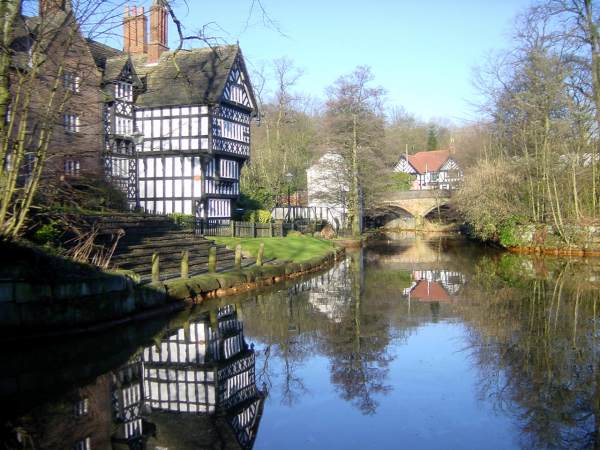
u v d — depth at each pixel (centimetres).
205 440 601
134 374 841
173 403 721
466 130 5388
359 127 3753
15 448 570
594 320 1217
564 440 595
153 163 2781
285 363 912
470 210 3562
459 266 2414
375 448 584
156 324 1170
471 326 1179
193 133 2697
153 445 580
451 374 842
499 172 3328
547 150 2917
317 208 4444
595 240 2822
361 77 3734
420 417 671
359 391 768
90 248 1241
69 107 1289
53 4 1152
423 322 1229
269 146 4391
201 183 2702
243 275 1686
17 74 1135
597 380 798
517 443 590
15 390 762
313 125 5153
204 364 899
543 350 966
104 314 1116
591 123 2797
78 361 896
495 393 750
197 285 1457
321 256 2395
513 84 3177
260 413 689
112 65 2638
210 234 2438
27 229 1160
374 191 3978
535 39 2955
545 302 1459
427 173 6812
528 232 3120
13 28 1067
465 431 625
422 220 5447
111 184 2133
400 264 2541
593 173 2858
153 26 3009
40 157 1102
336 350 995
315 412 693
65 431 620
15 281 998
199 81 2764
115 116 2600
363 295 1620
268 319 1266
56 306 1038
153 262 1304
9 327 997
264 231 2783
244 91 3056
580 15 2642
